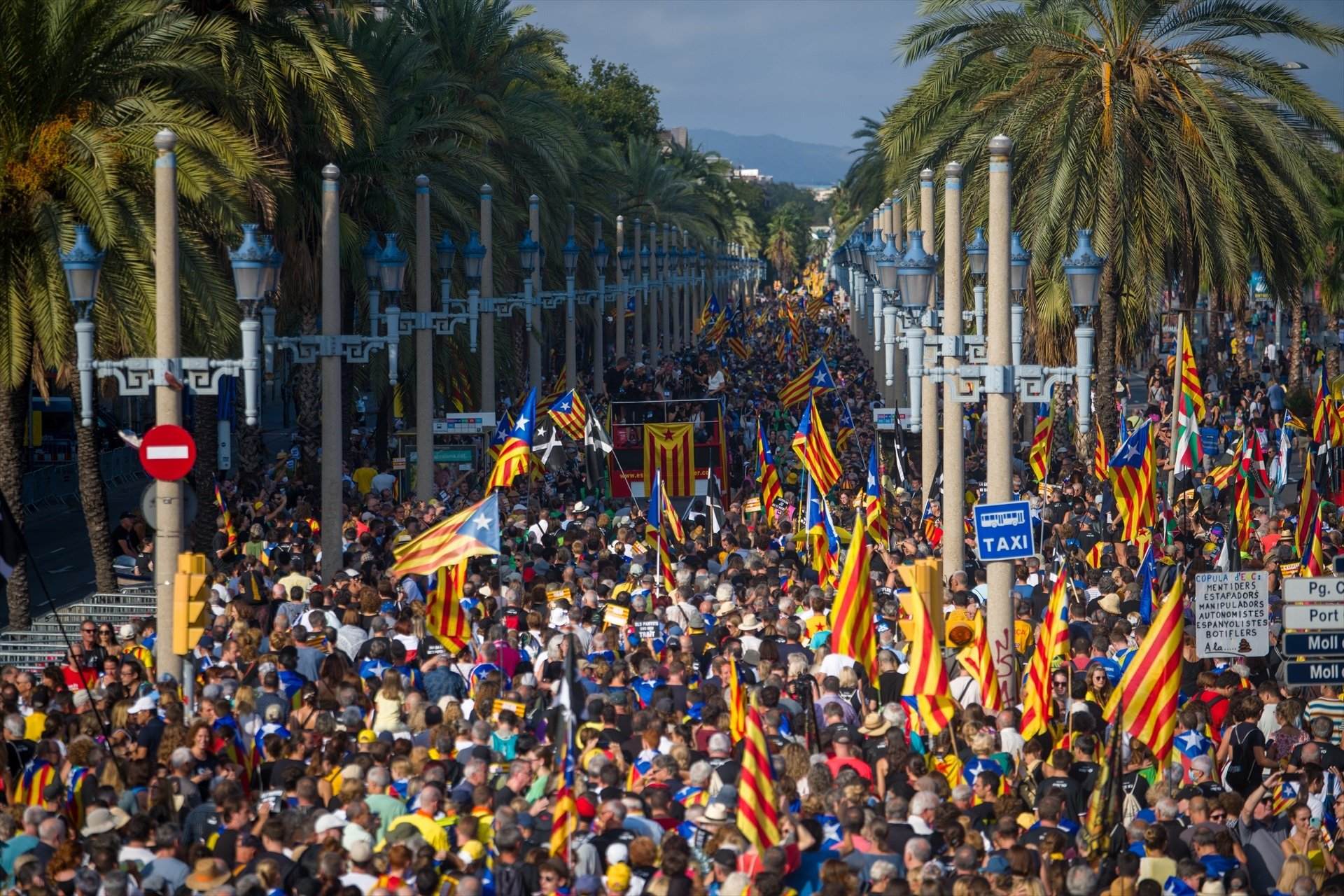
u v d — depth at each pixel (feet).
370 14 301.02
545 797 116.37
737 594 193.06
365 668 157.28
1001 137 174.91
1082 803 123.85
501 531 280.31
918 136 323.98
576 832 110.63
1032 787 124.16
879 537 242.99
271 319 246.88
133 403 536.42
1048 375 184.85
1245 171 307.58
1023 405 456.04
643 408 359.87
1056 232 306.35
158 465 160.25
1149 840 107.04
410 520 234.38
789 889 100.78
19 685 152.66
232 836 106.83
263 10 262.06
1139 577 206.49
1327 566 227.81
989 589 167.94
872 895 95.45
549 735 130.11
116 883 93.97
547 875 97.55
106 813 109.29
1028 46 314.35
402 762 117.91
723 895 97.40
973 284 326.65
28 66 222.69
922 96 317.83
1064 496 286.05
